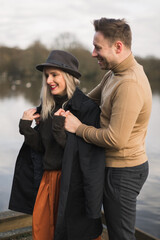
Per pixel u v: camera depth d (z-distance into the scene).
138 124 1.73
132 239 1.82
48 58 1.93
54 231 1.99
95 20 1.77
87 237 1.93
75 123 1.83
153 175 7.75
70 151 1.82
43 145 2.00
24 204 2.14
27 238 2.56
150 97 1.72
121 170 1.75
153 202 6.20
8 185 6.52
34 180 2.10
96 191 1.75
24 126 1.98
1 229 2.51
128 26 1.72
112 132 1.64
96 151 1.79
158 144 10.94
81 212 1.90
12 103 28.25
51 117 1.99
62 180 1.81
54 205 1.97
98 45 1.73
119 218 1.79
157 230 5.12
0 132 13.04
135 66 1.72
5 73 81.06
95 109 1.89
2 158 8.77
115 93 1.68
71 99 1.93
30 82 76.69
